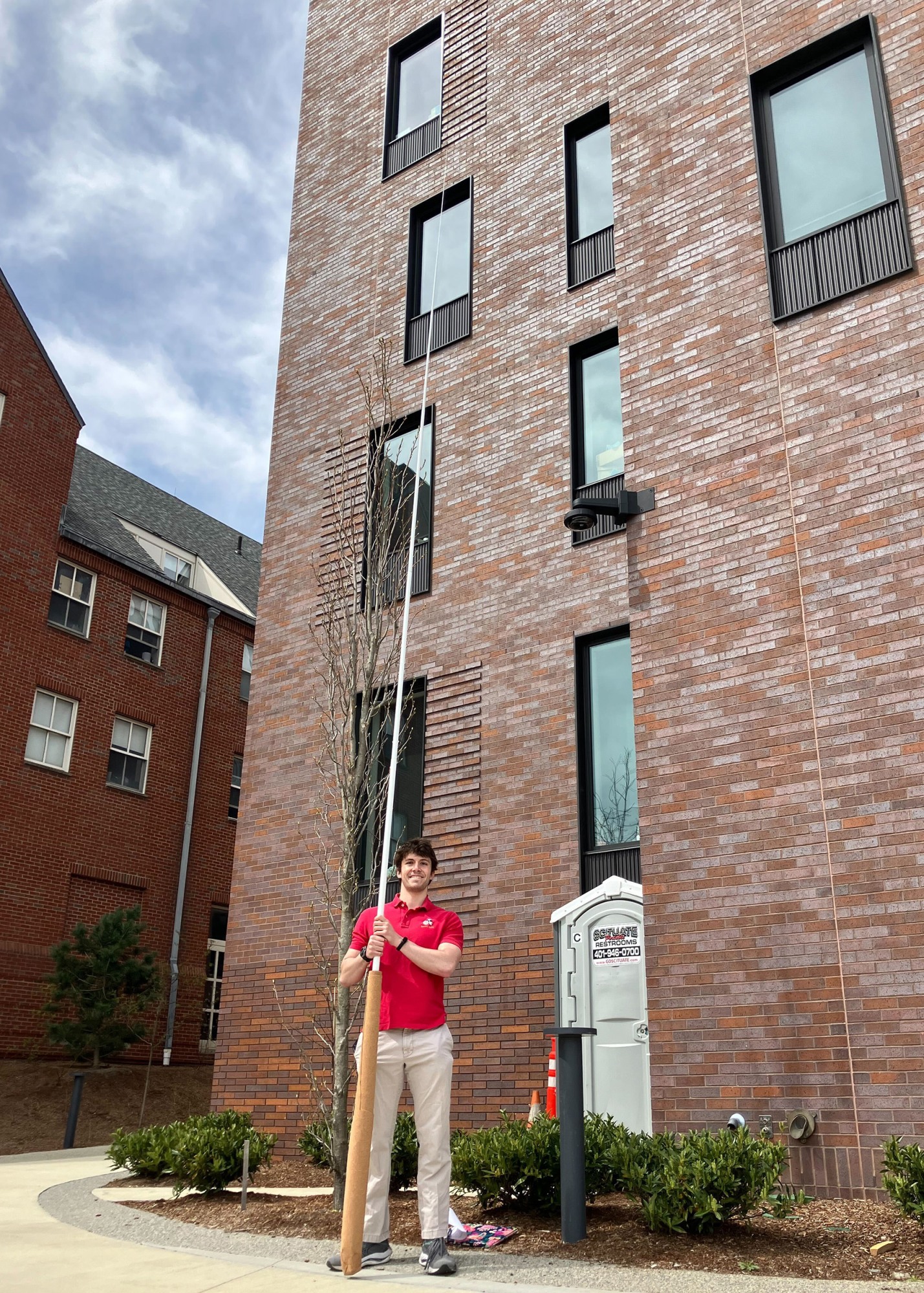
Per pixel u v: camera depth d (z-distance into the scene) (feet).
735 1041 23.65
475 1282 14.61
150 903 67.72
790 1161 21.97
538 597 37.37
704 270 30.76
